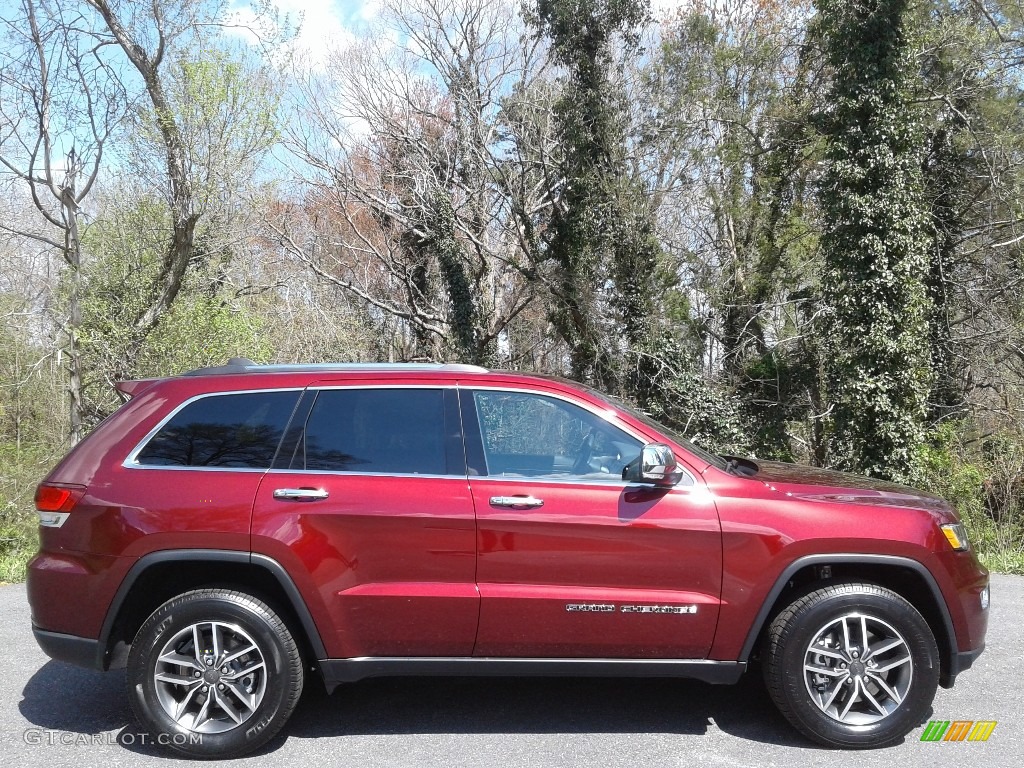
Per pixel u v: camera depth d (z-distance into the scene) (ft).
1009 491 45.21
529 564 12.48
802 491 13.16
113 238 56.39
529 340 88.53
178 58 52.11
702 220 78.43
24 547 44.55
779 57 73.36
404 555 12.50
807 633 12.47
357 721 13.76
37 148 51.96
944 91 62.85
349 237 97.04
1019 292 61.41
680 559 12.53
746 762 12.09
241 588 12.76
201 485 12.67
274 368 13.83
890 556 12.63
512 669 12.73
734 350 73.87
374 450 13.00
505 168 78.84
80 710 14.35
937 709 14.02
